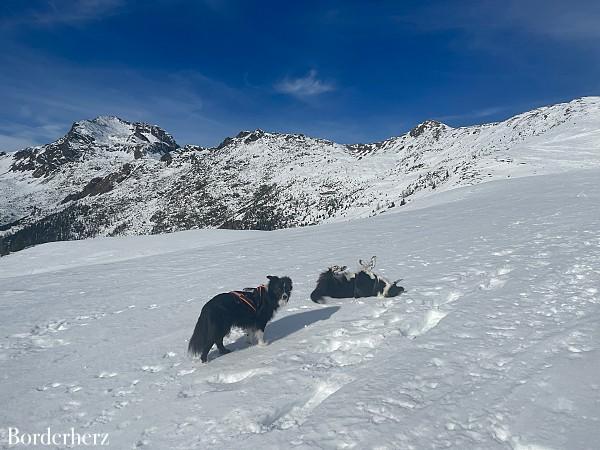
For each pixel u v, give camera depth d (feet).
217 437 15.76
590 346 19.42
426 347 21.24
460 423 14.96
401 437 14.42
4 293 46.70
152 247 103.55
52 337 29.96
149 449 15.62
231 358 23.08
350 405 16.61
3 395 21.12
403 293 31.01
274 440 15.02
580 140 271.08
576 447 13.35
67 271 61.67
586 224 46.98
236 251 66.18
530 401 15.80
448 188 228.22
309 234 79.87
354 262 44.91
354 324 25.96
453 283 32.04
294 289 36.24
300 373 20.07
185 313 32.78
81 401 19.89
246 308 23.67
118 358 24.81
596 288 27.25
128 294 41.45
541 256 36.32
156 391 20.11
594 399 15.60
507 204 77.92
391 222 79.46
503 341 21.07
